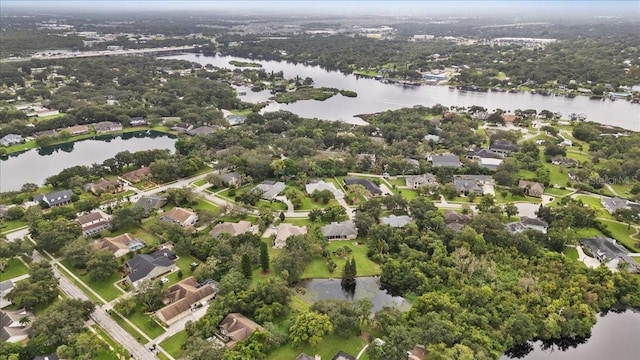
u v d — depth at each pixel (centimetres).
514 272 14438
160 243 16450
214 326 11831
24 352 10744
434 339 11188
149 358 11081
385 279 14550
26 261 15275
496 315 12288
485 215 17412
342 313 12219
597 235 17475
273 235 17112
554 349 12488
